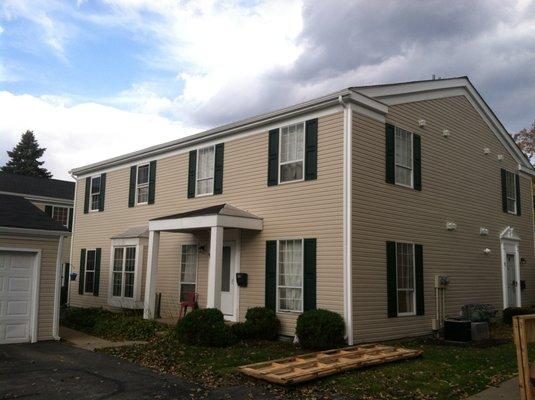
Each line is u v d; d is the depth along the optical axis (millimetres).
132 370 9148
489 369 9203
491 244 17203
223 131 15406
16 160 56656
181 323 11859
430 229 14320
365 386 7926
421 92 14562
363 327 11672
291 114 13344
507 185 18859
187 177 16859
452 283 14898
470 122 16859
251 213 14258
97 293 20031
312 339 11062
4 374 8773
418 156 14188
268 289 13344
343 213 11852
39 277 12516
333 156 12305
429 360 9992
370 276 12047
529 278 19531
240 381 8320
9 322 12062
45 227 12586
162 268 17281
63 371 9039
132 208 19172
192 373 8906
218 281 13000
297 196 13039
